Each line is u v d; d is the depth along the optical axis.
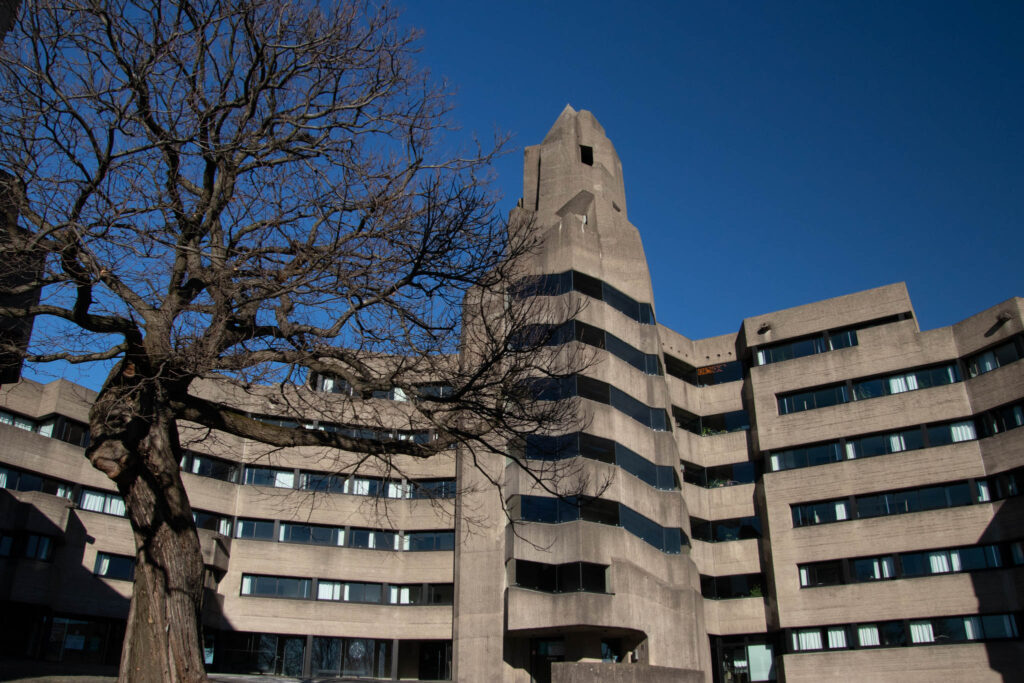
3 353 13.91
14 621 34.72
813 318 48.22
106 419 13.21
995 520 39.41
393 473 46.66
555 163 49.00
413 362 15.19
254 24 14.41
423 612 44.38
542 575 35.09
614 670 25.03
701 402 51.62
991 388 41.28
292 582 44.31
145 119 13.91
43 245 13.55
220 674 41.56
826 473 44.53
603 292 42.75
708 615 45.41
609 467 37.28
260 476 45.78
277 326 14.95
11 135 13.61
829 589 42.31
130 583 39.34
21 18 13.57
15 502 35.50
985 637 38.00
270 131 14.99
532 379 17.28
